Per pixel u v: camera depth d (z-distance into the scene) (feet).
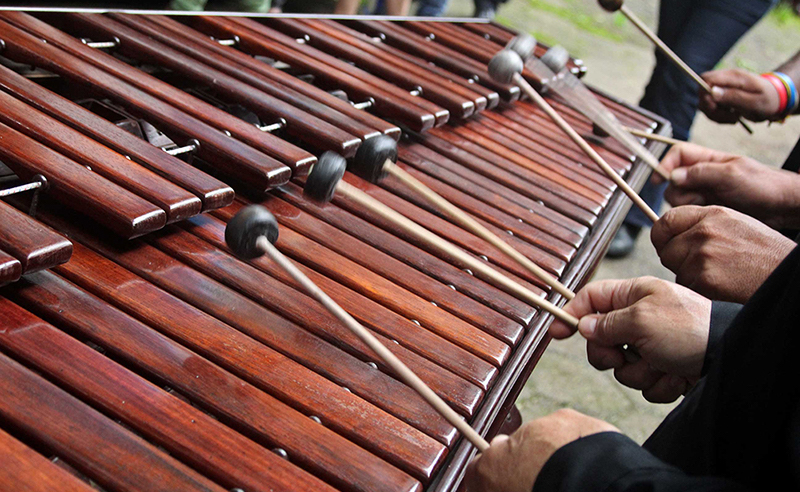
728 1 13.52
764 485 3.38
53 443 3.53
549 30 29.96
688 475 3.30
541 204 7.72
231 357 4.43
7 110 5.40
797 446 3.18
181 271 5.04
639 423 12.10
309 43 9.20
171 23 8.06
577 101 9.45
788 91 10.79
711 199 8.33
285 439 3.98
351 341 4.88
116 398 3.88
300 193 6.45
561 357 13.08
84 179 4.98
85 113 5.76
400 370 4.01
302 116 6.89
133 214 4.83
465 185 7.56
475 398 4.71
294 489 3.68
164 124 6.11
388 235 6.23
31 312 4.38
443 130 8.73
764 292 3.56
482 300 5.83
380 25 10.50
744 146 24.81
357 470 3.92
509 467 3.62
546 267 6.56
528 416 11.47
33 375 3.78
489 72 7.50
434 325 5.31
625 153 9.75
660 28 14.69
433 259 6.13
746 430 3.44
